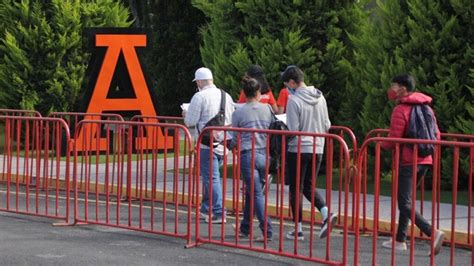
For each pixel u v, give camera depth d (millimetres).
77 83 22625
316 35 18000
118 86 21844
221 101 12453
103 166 17922
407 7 15922
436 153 9336
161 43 29062
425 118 10406
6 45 22234
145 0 30703
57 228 12219
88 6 22938
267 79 17750
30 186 16328
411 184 10445
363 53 16891
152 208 11750
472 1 15109
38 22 22328
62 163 18094
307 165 10992
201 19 28812
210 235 11023
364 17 18172
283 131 10469
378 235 12180
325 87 17969
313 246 11219
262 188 11273
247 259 10359
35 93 22328
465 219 12664
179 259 10305
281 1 17875
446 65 15305
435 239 10234
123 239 11484
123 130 13211
